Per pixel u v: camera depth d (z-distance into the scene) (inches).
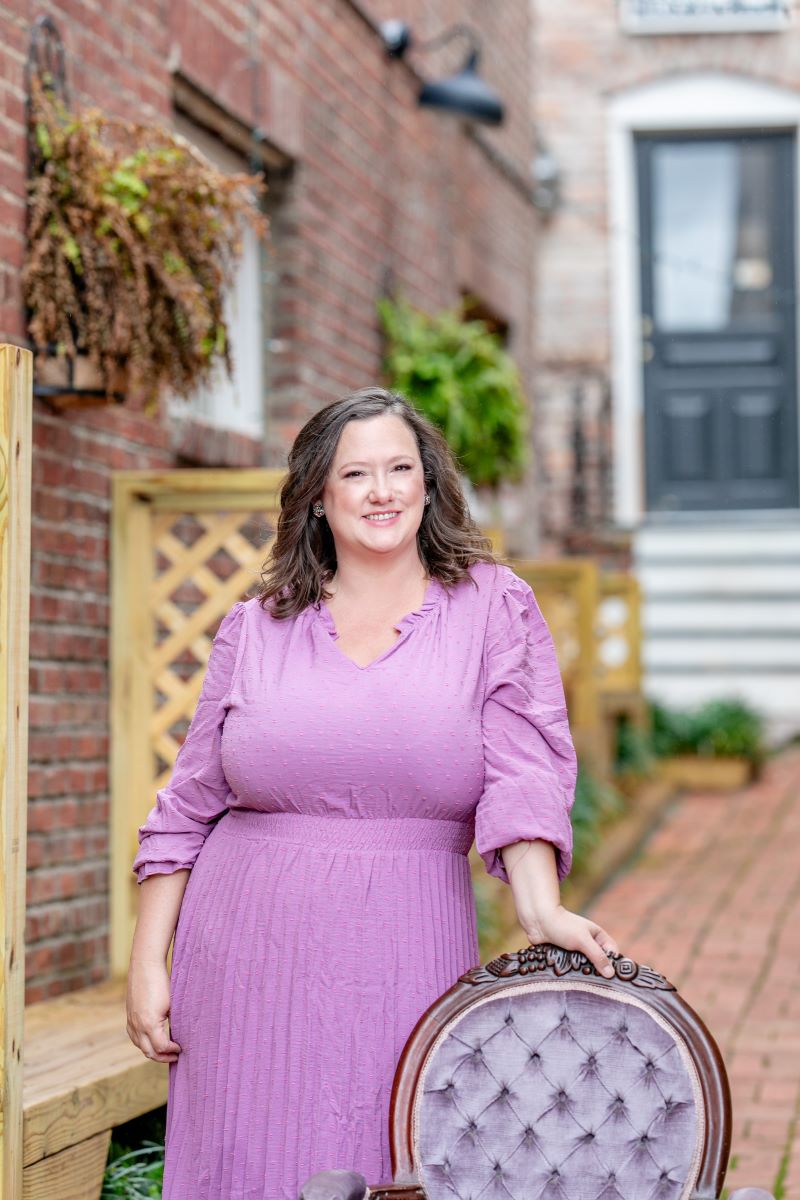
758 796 418.3
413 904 110.9
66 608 191.8
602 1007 105.2
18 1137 128.2
